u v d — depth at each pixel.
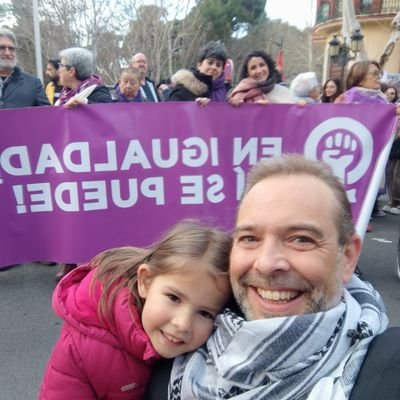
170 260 0.56
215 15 15.22
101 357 0.59
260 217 0.52
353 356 0.50
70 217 1.67
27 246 1.69
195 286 0.56
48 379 0.62
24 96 2.21
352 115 1.61
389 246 2.65
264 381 0.52
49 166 1.64
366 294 0.61
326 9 12.76
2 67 2.15
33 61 11.35
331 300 0.53
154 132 1.63
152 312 0.57
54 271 2.16
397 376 0.48
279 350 0.50
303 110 1.63
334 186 0.53
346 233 0.53
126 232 1.69
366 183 1.63
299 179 0.53
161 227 1.69
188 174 1.66
